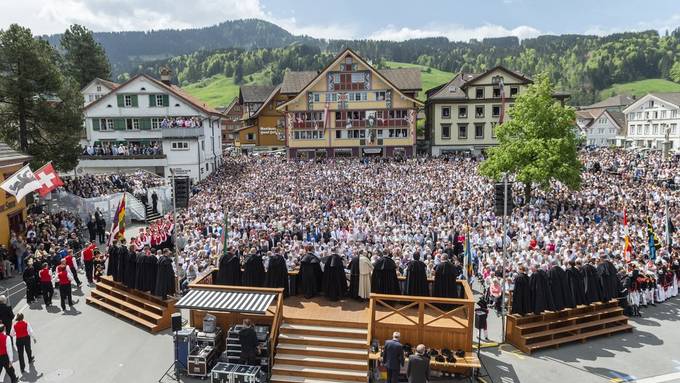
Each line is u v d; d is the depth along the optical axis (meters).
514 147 38.75
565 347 17.83
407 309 17.28
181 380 15.33
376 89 71.06
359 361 15.20
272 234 26.77
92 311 20.72
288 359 15.36
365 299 17.88
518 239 26.45
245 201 36.78
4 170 27.41
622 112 114.56
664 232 27.89
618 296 20.28
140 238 24.84
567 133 39.12
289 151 72.75
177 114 60.16
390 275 17.39
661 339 18.45
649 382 15.33
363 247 21.23
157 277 19.05
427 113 81.56
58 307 21.16
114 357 16.67
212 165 63.84
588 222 31.86
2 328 14.55
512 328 17.98
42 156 38.53
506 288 20.64
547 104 39.38
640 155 59.34
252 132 91.25
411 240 25.73
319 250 23.08
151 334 18.47
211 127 64.50
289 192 41.09
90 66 88.19
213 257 23.41
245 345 15.00
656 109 95.50
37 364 16.14
